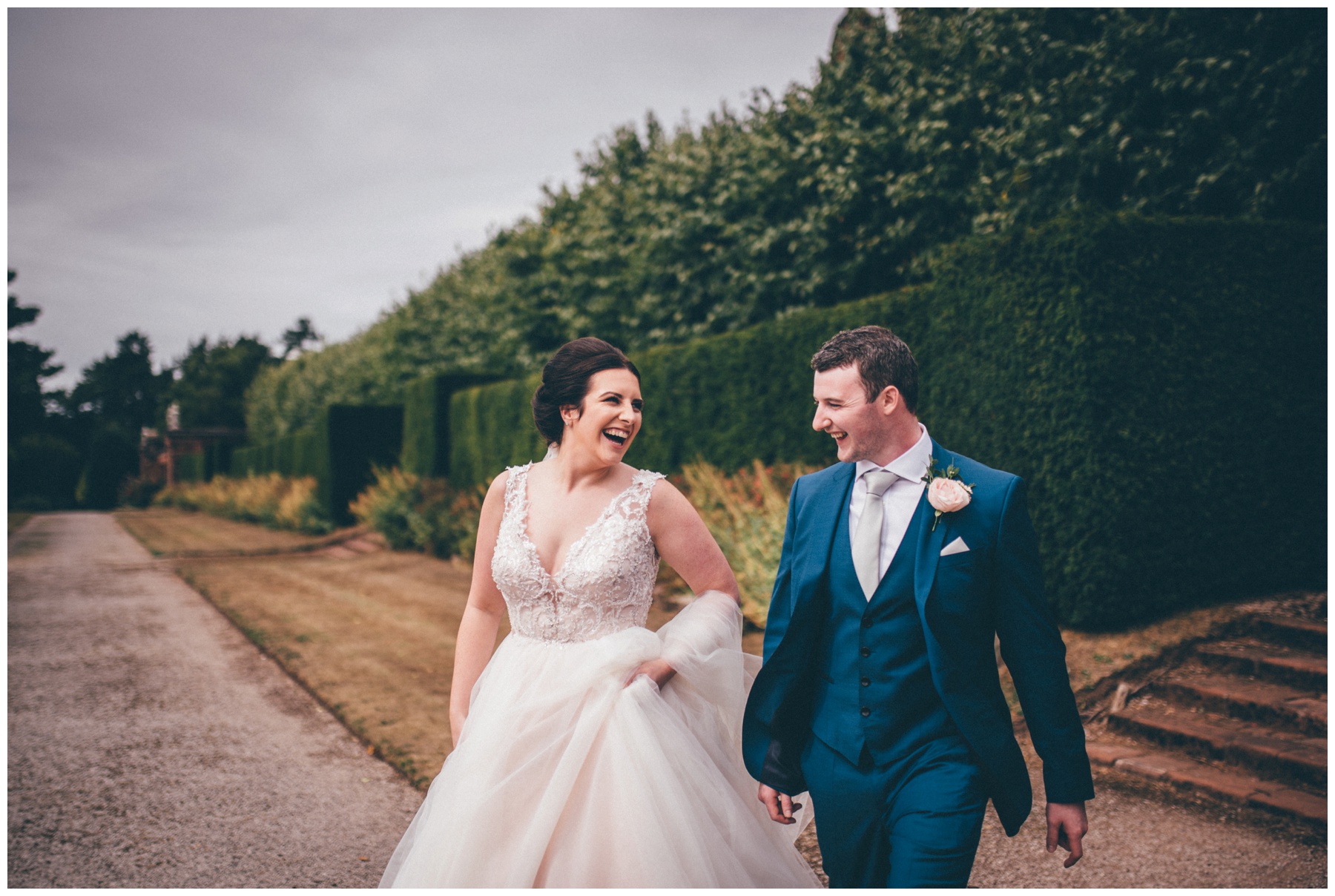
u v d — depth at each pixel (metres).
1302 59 6.26
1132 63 7.11
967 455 6.04
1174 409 5.40
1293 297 5.73
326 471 19.73
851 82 9.91
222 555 15.46
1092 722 4.47
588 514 2.05
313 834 3.55
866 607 1.77
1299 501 5.70
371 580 11.10
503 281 18.14
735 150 11.24
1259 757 3.78
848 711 1.77
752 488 7.69
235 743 4.73
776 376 8.43
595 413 2.00
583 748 1.89
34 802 3.91
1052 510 5.41
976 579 1.72
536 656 2.03
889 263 10.37
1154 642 5.02
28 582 11.70
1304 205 6.67
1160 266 5.44
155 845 3.45
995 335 5.80
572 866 1.84
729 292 11.71
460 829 1.88
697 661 2.04
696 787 1.92
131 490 46.59
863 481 1.85
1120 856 3.08
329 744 4.70
